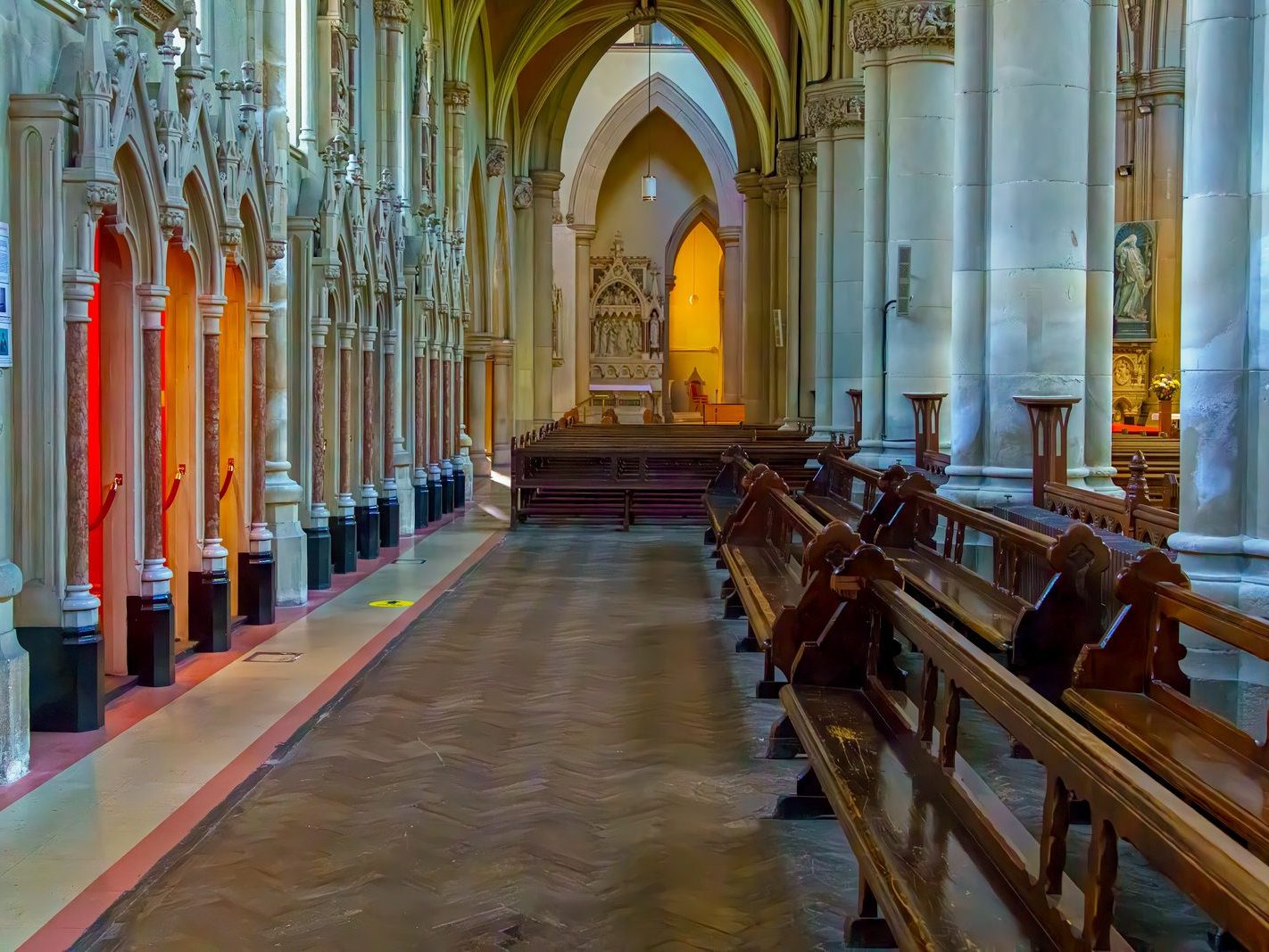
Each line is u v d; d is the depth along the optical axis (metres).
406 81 19.91
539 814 6.25
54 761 7.21
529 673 9.52
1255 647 4.77
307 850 5.78
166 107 9.02
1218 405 7.00
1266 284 6.85
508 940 4.82
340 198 14.09
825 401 23.94
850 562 6.43
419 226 20.70
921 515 10.94
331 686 9.05
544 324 37.94
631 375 49.81
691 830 6.02
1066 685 6.55
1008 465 11.42
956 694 4.62
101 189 7.75
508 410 34.47
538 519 21.17
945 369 17.75
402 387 19.48
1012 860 3.86
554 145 37.88
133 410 9.02
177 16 9.83
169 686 9.05
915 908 3.69
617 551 17.42
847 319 23.08
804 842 5.84
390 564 15.88
